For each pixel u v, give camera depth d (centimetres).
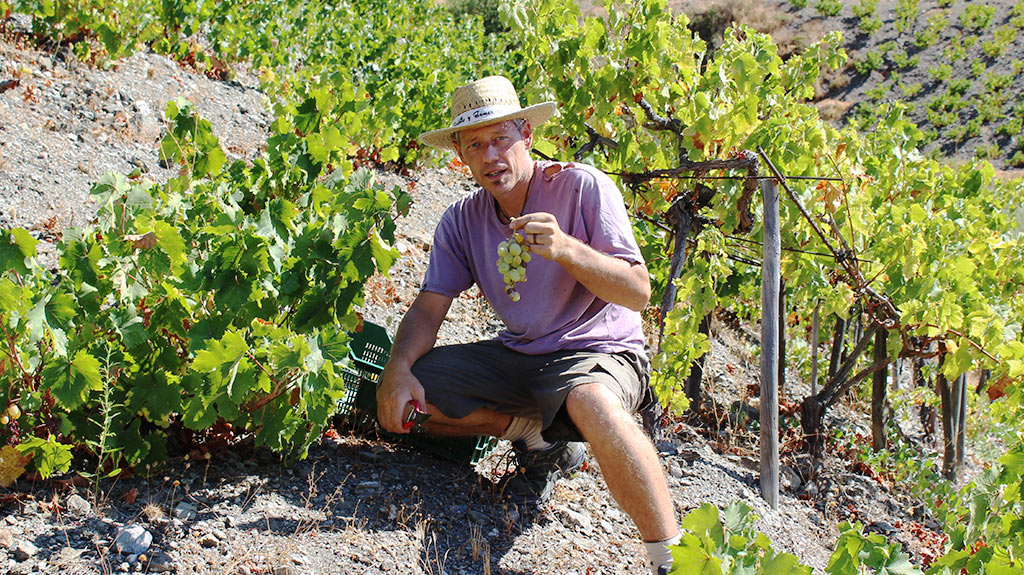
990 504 298
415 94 790
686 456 422
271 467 301
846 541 226
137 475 277
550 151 438
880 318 489
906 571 222
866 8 3412
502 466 340
